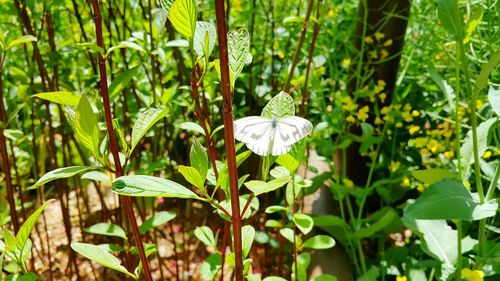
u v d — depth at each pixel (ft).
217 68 0.92
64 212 2.10
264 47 2.63
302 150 1.05
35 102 2.24
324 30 2.69
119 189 0.83
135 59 2.24
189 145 2.77
